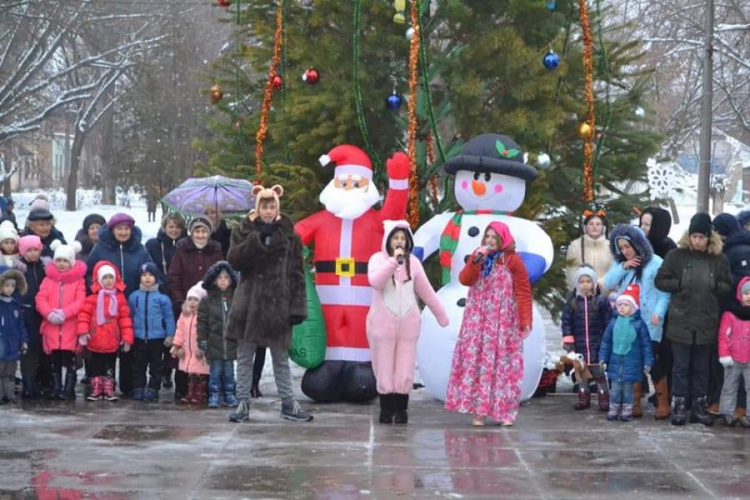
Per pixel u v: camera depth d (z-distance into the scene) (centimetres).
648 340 969
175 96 4256
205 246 1119
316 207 1241
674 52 3366
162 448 824
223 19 1334
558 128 1262
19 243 1090
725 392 952
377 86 1266
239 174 1322
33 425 920
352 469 759
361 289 1066
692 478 744
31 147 8181
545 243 1049
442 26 1362
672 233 3300
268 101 1204
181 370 1062
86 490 691
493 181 1058
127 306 1073
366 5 1223
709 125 2373
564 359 1058
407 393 950
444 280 1081
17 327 1039
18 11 3938
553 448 844
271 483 714
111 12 4872
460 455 812
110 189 6575
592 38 1280
